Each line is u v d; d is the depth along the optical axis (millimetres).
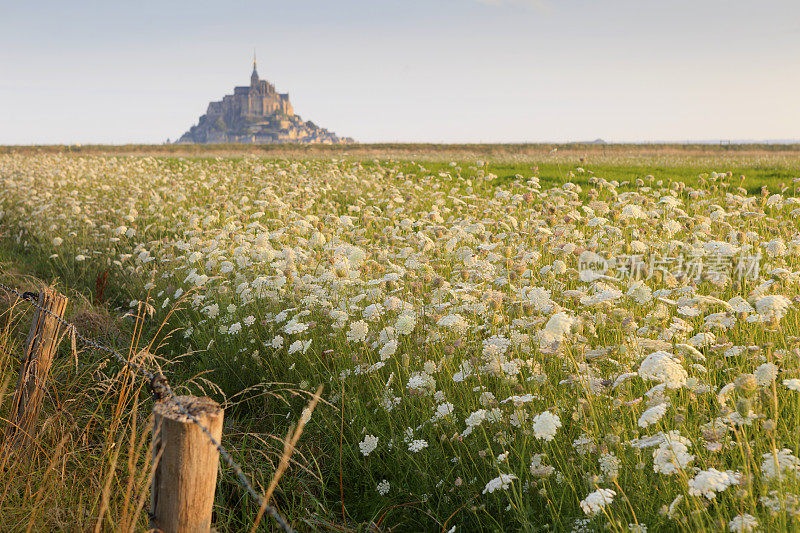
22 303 6191
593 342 4309
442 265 6039
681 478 2504
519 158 29734
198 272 7305
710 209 7496
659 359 2650
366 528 3486
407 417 4051
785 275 4266
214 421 2320
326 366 4875
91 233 10609
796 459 2508
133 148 65875
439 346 4504
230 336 5809
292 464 4117
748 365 3832
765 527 2336
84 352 5547
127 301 8047
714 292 5012
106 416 4363
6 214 13031
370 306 4523
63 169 18125
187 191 13680
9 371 4590
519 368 3803
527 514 2877
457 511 3211
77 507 3209
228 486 3951
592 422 3102
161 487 2322
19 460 3447
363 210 10250
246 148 68938
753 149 62125
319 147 68062
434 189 13531
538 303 3811
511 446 3336
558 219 6781
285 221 9016
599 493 2453
